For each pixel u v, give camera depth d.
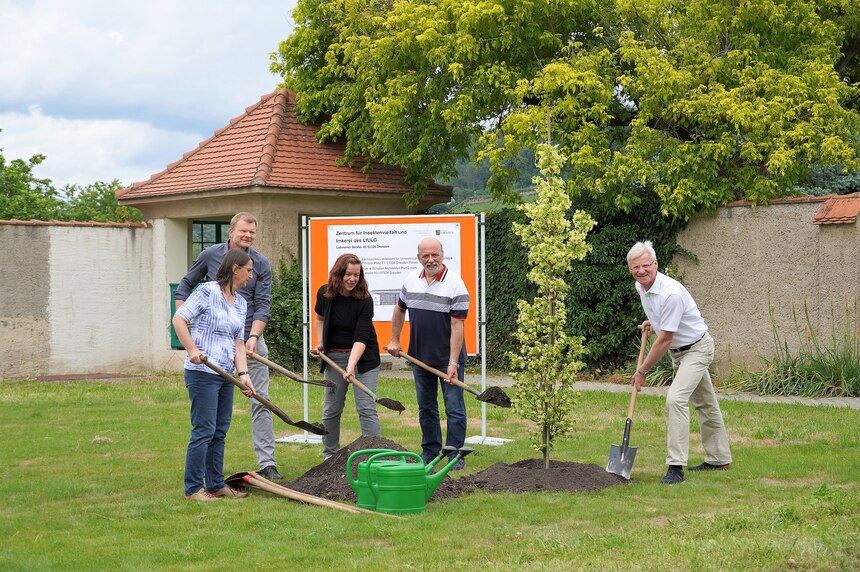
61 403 13.53
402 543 5.89
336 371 8.45
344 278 8.27
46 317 17.36
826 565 4.98
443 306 8.36
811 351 14.88
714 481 7.86
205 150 19.33
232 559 5.56
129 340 18.36
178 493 7.50
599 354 16.70
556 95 16.47
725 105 15.34
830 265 14.67
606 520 6.46
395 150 18.06
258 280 8.27
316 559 5.55
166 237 18.55
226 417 7.45
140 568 5.36
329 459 8.00
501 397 8.11
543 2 16.39
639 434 10.44
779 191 15.99
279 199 17.75
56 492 7.52
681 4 17.02
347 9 18.25
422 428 8.58
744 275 15.65
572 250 8.02
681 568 4.96
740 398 14.06
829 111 15.78
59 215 34.09
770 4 16.03
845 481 7.85
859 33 18.28
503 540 5.95
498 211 18.27
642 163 15.46
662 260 16.47
